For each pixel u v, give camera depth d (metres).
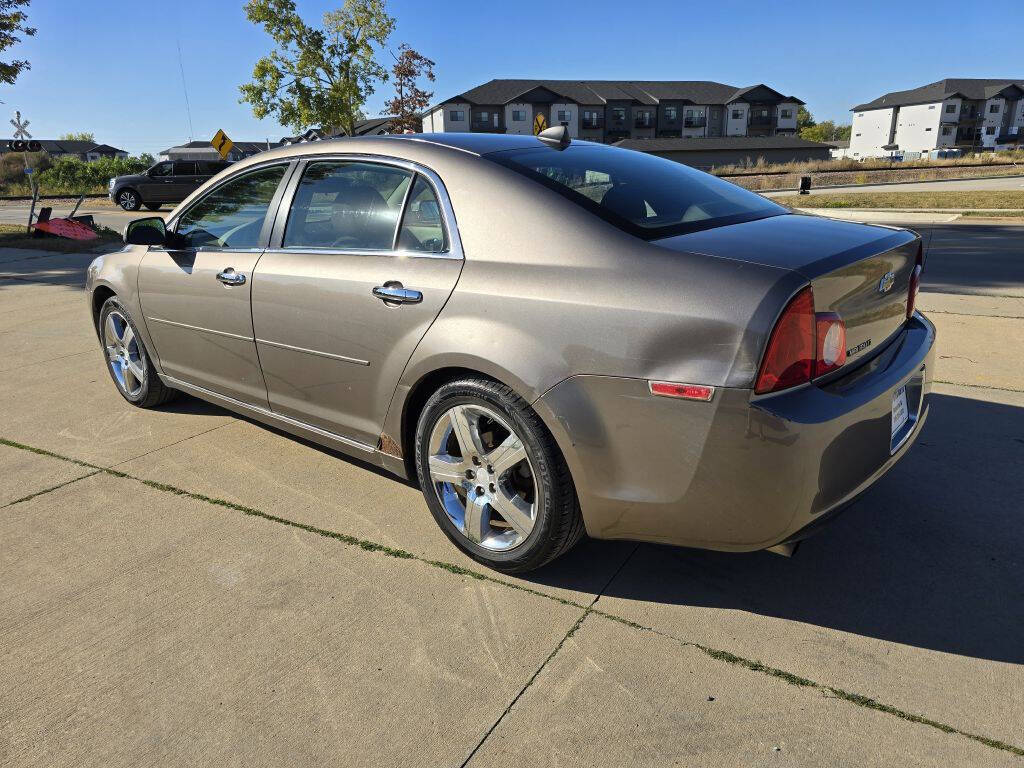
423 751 1.95
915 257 2.67
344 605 2.57
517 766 1.89
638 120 83.31
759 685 2.14
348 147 3.17
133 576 2.77
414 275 2.72
